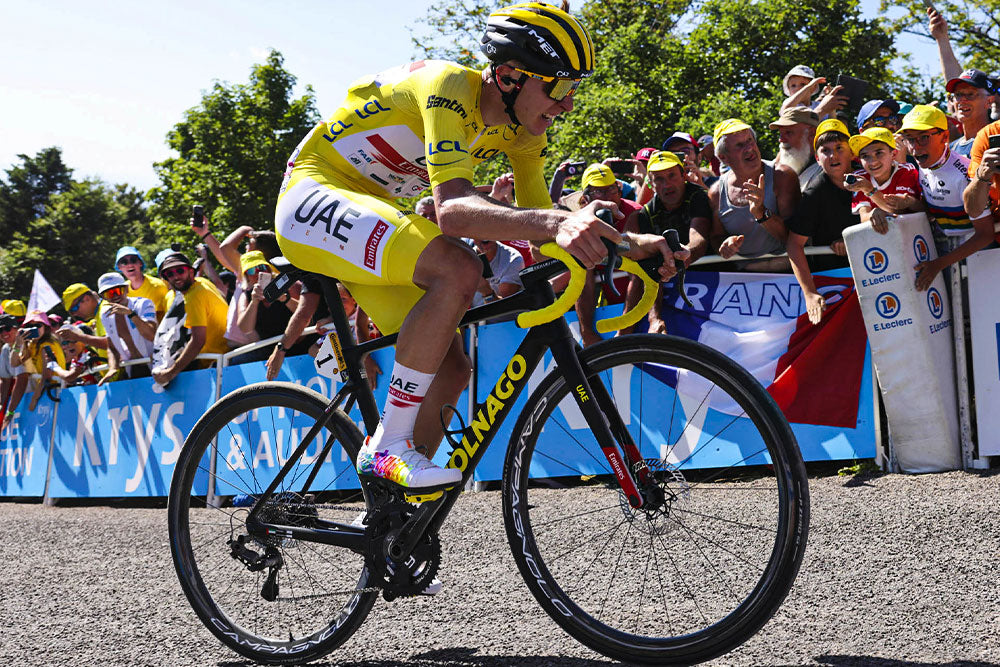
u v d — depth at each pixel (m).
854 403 3.79
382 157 2.08
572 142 14.10
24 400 7.50
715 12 15.48
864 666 1.78
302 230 2.10
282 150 24.16
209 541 2.56
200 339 5.74
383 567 2.03
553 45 1.84
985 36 16.39
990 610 2.06
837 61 15.00
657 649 1.85
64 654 2.35
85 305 7.61
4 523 5.55
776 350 3.98
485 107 1.97
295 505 2.25
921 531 2.73
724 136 4.08
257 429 2.43
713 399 2.22
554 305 1.75
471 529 3.48
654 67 15.08
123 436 6.34
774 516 2.21
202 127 24.33
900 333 3.57
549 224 1.69
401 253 1.92
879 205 3.66
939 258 3.57
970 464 3.57
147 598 2.95
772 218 3.93
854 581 2.39
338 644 2.10
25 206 47.66
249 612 2.37
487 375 4.49
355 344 2.18
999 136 3.32
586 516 2.57
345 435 2.21
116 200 52.25
